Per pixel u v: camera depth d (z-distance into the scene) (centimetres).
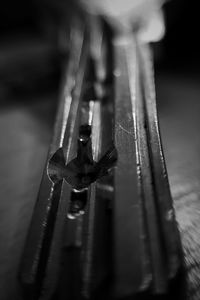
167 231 7
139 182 8
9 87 16
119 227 7
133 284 7
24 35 21
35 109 15
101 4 16
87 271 7
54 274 7
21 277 7
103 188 8
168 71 16
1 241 9
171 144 11
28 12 22
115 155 8
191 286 7
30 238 7
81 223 7
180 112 13
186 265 8
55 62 18
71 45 15
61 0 17
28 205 10
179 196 9
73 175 8
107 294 7
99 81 11
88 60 12
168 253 7
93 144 9
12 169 11
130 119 9
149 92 10
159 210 7
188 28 17
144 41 14
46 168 8
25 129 13
